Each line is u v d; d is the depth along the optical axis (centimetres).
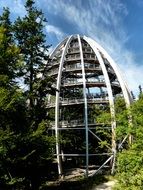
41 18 3303
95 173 4088
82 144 4653
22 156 2402
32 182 2677
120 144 3978
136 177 1777
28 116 2789
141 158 1894
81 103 4316
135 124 2425
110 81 4772
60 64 4500
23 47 3162
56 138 2833
